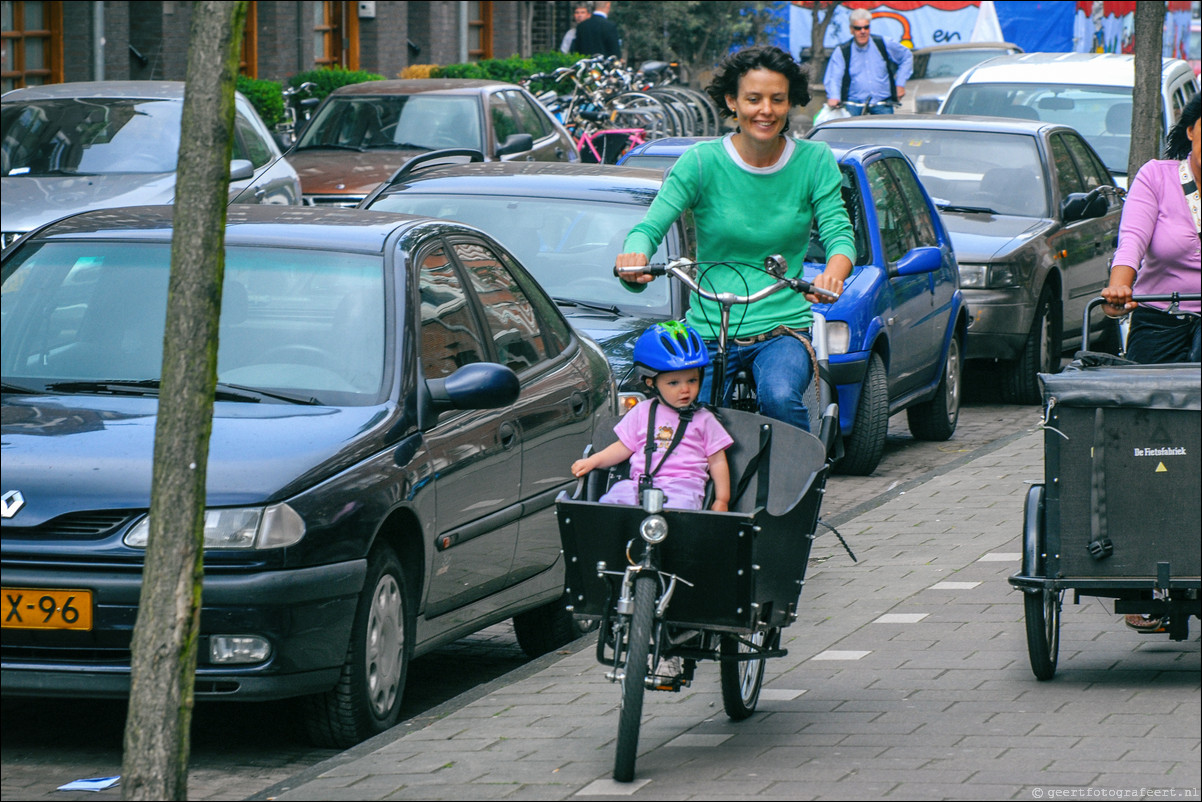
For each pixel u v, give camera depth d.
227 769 13.68
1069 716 13.27
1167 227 15.96
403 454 14.59
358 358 15.29
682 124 62.75
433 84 42.41
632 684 12.09
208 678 13.18
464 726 13.82
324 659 13.54
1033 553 14.06
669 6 90.50
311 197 37.06
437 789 12.08
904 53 51.19
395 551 14.78
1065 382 13.80
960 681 14.45
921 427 29.53
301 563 13.38
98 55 52.62
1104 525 13.80
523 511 16.53
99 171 33.22
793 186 14.10
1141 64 31.84
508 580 16.47
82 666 13.14
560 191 22.81
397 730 13.83
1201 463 13.59
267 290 15.86
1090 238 34.28
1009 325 31.38
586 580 12.77
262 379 15.08
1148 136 31.92
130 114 34.69
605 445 13.53
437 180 23.39
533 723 13.84
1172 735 12.66
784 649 13.34
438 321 16.08
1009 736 12.81
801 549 13.07
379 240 16.36
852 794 11.62
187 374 10.80
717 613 12.55
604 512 12.48
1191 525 13.67
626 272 13.58
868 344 25.11
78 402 14.91
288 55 63.75
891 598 17.52
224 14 10.66
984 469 24.83
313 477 13.73
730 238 14.16
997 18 86.75
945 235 29.52
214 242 10.80
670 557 12.47
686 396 13.04
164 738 10.87
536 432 16.80
